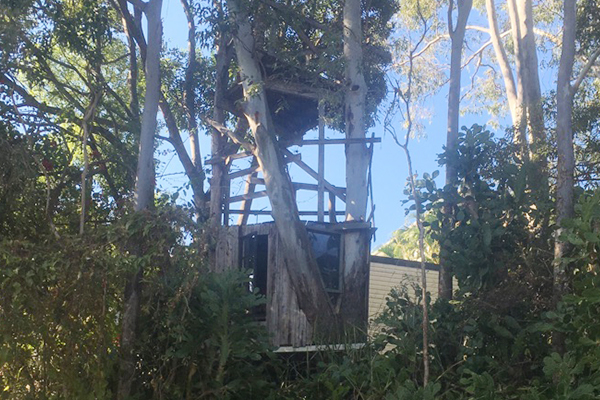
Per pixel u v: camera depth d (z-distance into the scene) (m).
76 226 11.83
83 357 10.06
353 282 14.59
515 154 12.63
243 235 14.57
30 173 11.05
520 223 11.64
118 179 13.42
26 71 11.98
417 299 12.11
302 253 13.91
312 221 14.80
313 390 11.13
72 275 9.93
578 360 9.62
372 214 15.14
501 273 11.29
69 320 9.95
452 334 11.09
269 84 15.89
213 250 14.64
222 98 17.05
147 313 10.63
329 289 14.45
